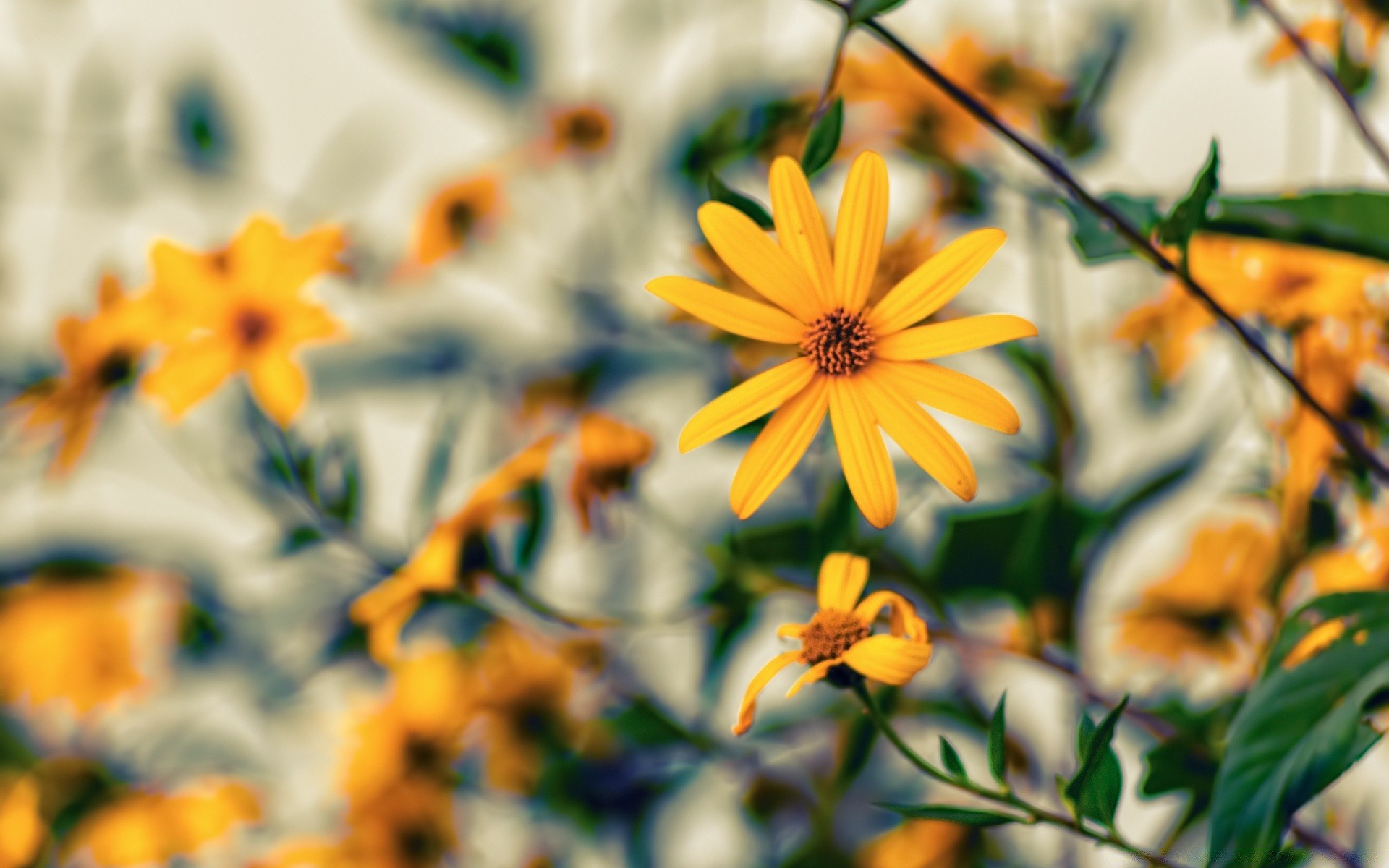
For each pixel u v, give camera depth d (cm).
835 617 77
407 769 93
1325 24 88
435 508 93
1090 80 95
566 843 95
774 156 93
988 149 93
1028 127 94
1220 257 87
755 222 76
